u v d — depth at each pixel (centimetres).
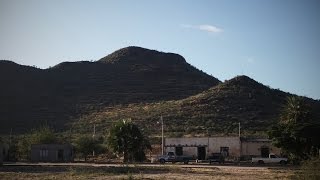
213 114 11081
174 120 11006
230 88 12750
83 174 4178
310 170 2644
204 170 4838
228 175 4181
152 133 10144
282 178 3781
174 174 4275
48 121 12962
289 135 6062
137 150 7412
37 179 3716
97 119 12675
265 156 7506
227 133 9631
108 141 7450
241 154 7606
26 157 8681
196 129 10094
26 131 12088
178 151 8050
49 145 8100
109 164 6359
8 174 4241
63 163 6875
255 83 13488
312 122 6259
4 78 16488
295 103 6494
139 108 13338
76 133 11200
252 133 9475
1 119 13088
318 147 5934
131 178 3650
